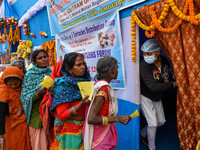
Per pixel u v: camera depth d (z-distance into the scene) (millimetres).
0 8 6922
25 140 2338
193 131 1922
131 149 2580
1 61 9828
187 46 1724
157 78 2398
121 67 2609
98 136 1564
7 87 2236
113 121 1502
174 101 3863
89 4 2971
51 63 4812
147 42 2254
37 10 4883
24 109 2252
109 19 2654
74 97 1617
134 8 2279
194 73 1727
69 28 3678
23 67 3547
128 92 2590
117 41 2584
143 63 2381
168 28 1836
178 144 2771
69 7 3504
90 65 3277
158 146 2758
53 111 1779
